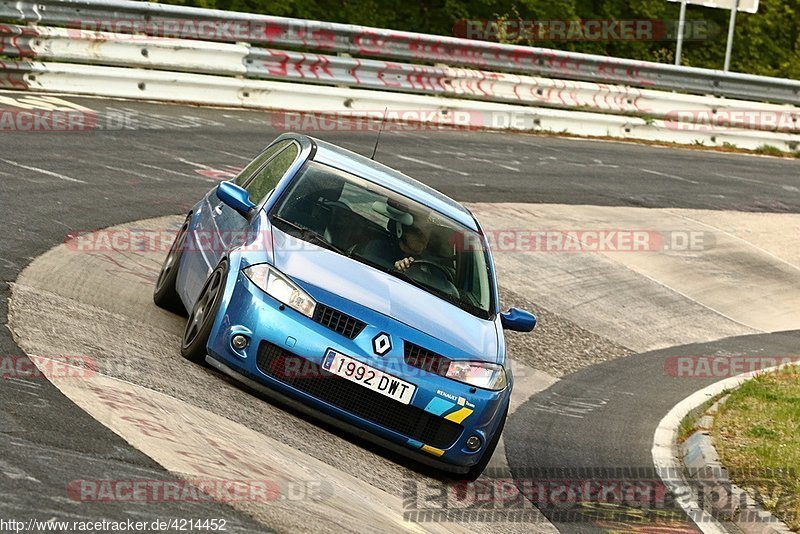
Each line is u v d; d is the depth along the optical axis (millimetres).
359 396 23078
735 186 74062
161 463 17297
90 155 46969
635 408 36031
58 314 25172
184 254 29438
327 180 27531
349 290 23938
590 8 116062
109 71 60938
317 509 17656
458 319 25000
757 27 127188
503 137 74938
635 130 83438
